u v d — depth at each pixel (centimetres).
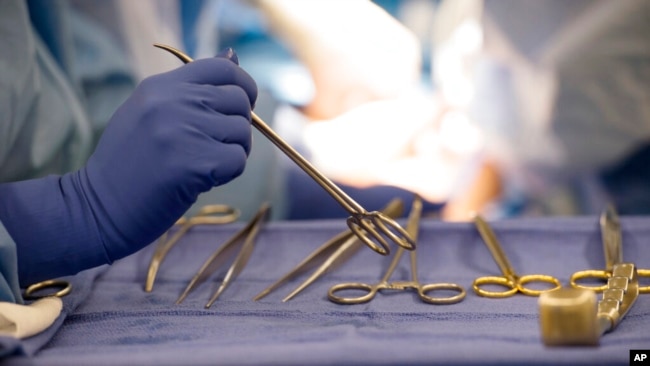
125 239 67
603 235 79
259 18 146
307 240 85
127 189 65
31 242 67
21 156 87
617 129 149
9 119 80
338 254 77
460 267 79
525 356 47
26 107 84
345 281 77
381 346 49
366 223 65
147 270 81
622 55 146
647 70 146
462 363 47
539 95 149
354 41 147
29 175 88
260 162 144
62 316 64
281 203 148
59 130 93
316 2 145
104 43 134
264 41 147
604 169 150
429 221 87
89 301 71
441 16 146
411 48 148
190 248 86
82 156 102
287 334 56
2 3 83
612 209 86
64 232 67
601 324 53
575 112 149
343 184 149
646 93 146
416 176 150
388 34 147
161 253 82
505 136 151
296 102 150
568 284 73
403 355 48
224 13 145
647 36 144
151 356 49
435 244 82
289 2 145
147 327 63
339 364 48
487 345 49
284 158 148
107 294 74
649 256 78
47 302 63
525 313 63
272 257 83
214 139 64
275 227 86
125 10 136
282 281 74
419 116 150
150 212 65
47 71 97
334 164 149
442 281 76
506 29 147
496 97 150
